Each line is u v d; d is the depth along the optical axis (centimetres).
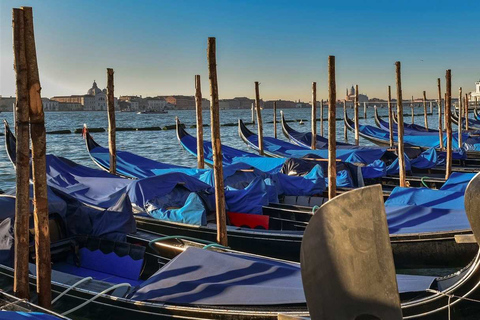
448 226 962
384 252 287
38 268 677
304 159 1681
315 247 302
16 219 670
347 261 296
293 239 1005
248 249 1044
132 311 685
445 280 619
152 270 908
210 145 2067
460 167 1981
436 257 960
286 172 1614
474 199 342
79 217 984
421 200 1109
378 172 1662
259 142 2259
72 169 1437
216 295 646
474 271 570
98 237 948
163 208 1138
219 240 1003
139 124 8294
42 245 673
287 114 14750
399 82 1648
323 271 302
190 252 745
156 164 1741
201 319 634
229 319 621
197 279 684
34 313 546
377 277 290
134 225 966
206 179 1402
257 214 1175
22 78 635
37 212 666
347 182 1490
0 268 812
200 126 1828
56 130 5819
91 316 730
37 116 649
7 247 826
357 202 290
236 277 679
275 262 730
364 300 294
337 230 296
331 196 1186
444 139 2448
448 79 1775
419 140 2534
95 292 720
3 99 15888
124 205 963
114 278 889
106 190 1298
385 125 3219
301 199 1328
